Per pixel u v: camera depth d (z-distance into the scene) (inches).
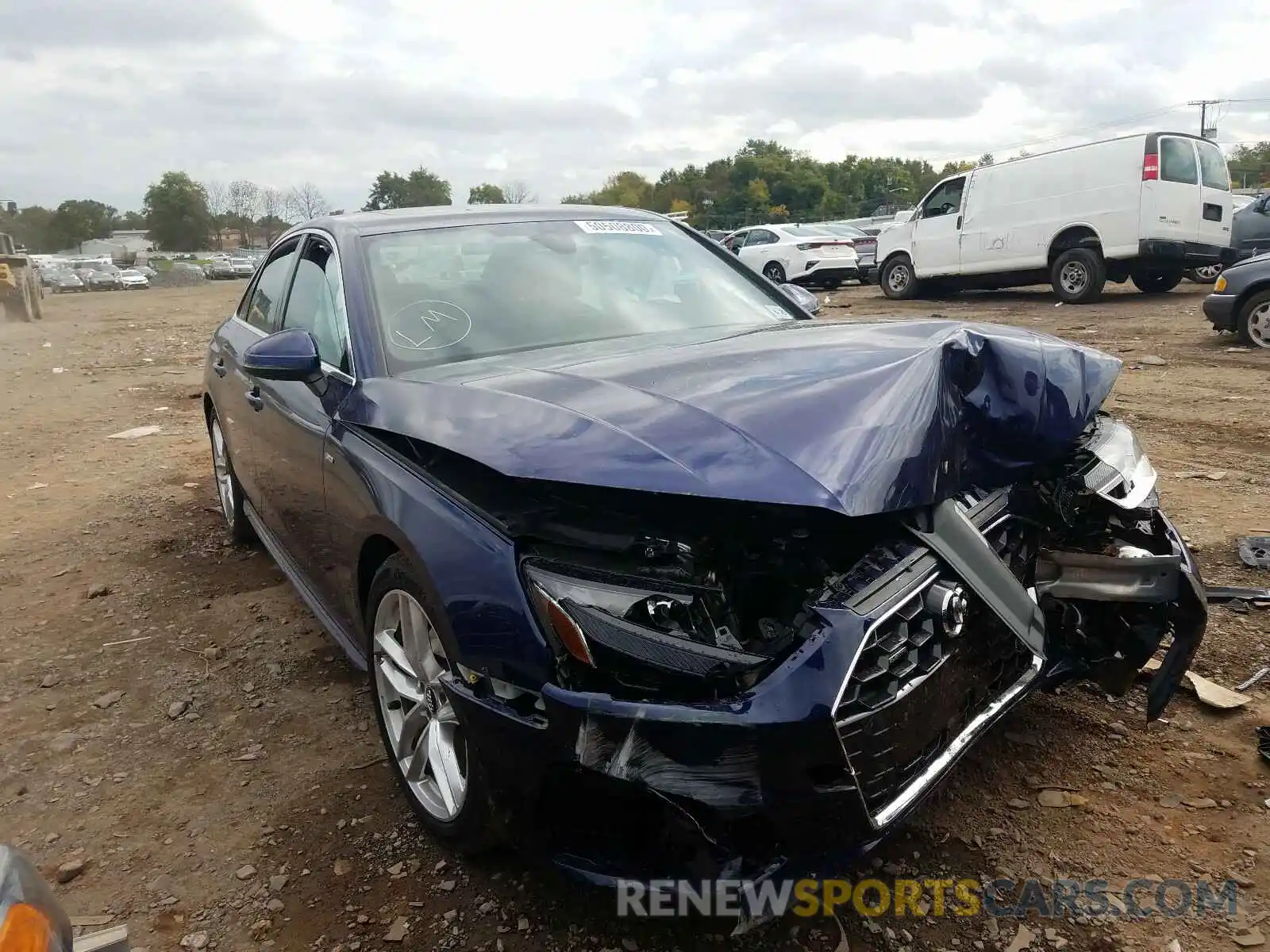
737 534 85.2
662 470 78.9
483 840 97.1
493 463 84.6
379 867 104.0
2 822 117.2
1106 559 105.7
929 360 94.7
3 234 914.1
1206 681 127.0
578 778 81.8
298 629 166.9
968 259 605.0
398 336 122.7
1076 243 551.8
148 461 298.7
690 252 159.6
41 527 234.8
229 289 1549.0
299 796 118.4
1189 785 107.8
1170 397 300.0
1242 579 157.4
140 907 101.0
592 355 118.3
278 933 95.9
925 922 91.4
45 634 171.3
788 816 77.6
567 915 94.7
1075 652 111.1
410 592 101.7
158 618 175.3
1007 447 99.7
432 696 103.3
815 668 76.7
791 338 118.0
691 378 97.7
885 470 81.9
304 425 130.7
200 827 113.7
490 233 145.5
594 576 82.4
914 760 85.4
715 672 76.8
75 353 598.5
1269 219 586.2
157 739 134.2
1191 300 547.2
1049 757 114.8
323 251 146.1
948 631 84.9
